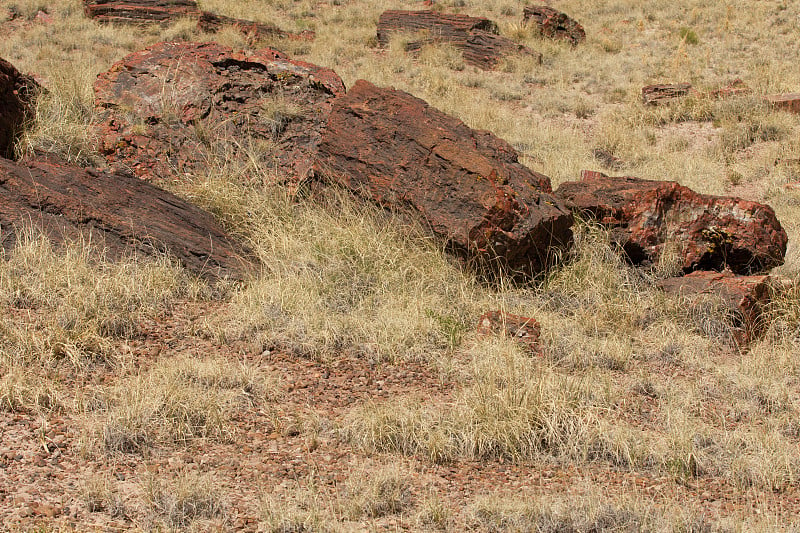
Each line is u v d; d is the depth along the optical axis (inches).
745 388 278.2
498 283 353.7
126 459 205.8
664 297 344.8
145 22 1020.5
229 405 237.1
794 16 1200.2
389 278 334.6
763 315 337.1
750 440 236.8
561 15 1117.7
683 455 225.5
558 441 229.5
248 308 302.4
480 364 273.6
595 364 295.3
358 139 382.0
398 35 1036.5
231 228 370.3
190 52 469.1
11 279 287.9
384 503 191.3
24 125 413.7
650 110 804.6
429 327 301.9
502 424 229.8
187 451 213.8
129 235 327.3
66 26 967.6
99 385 241.6
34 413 220.8
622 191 382.0
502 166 370.0
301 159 415.5
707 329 328.8
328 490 198.5
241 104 446.9
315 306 310.0
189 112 432.8
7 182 319.9
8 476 189.9
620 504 193.3
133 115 429.4
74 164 386.6
